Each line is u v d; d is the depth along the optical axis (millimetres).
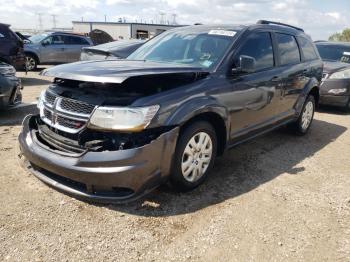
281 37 5398
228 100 4059
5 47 10727
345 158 5285
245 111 4430
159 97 3326
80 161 3139
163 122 3285
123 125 3139
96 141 3209
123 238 3016
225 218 3383
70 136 3381
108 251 2850
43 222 3160
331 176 4551
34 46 15047
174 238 3055
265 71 4816
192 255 2861
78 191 3256
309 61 6164
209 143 3908
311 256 2938
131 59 4586
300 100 5883
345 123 7598
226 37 4500
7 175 3994
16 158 4484
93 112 3209
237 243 3037
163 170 3340
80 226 3139
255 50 4695
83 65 3691
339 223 3438
